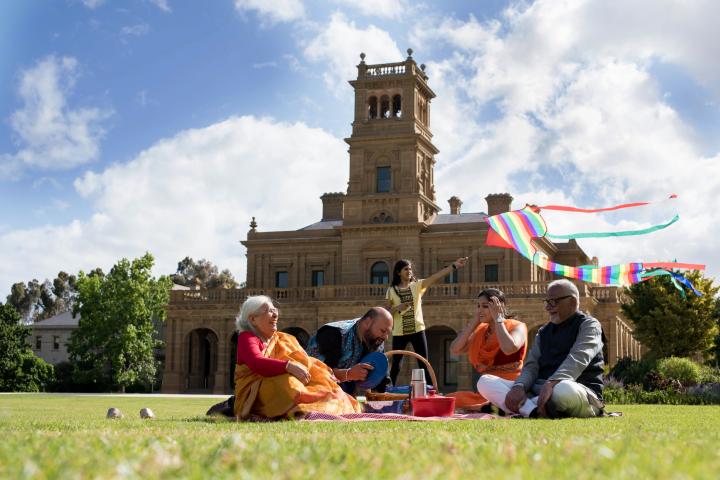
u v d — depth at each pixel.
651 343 52.50
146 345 69.06
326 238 66.38
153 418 10.88
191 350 68.94
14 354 66.12
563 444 4.83
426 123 66.50
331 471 3.66
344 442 5.27
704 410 15.34
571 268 13.73
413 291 16.84
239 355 9.73
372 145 64.06
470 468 3.75
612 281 13.78
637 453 4.31
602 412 10.59
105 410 18.95
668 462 3.84
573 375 10.42
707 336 51.91
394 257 62.28
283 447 4.78
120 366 67.62
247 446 4.83
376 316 12.05
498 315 12.25
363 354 12.20
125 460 3.87
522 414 10.43
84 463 3.79
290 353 10.09
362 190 63.91
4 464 3.73
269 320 9.98
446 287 57.81
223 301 63.28
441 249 62.12
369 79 64.25
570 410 10.02
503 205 66.12
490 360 12.55
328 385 10.14
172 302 64.19
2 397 38.72
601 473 3.54
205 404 25.89
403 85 64.00
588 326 10.78
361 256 62.91
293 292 62.06
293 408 9.40
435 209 66.69
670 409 16.08
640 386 27.89
